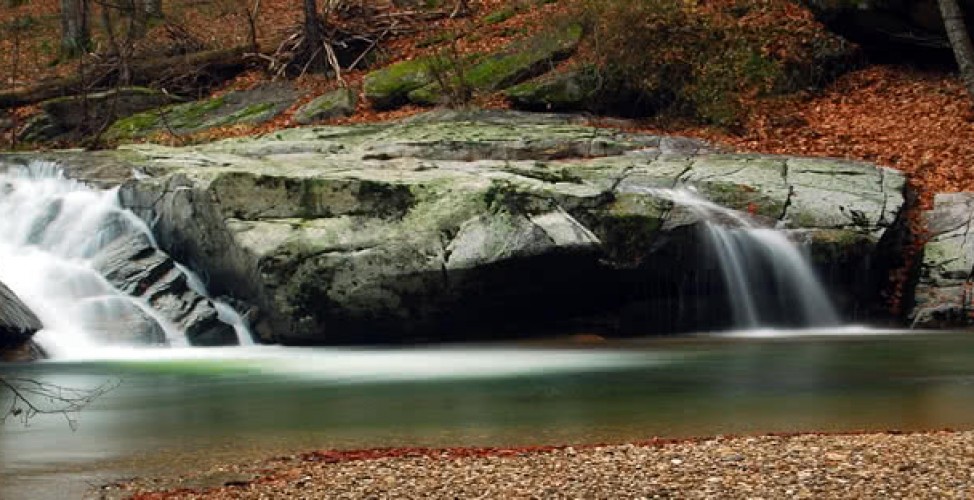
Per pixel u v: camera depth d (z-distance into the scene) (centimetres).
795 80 2400
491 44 2692
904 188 1909
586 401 1093
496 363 1418
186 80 2962
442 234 1611
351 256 1600
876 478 684
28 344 1537
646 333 1767
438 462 780
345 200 1656
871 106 2317
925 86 2347
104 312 1680
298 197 1667
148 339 1648
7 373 1376
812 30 2462
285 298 1619
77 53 3203
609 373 1302
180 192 1734
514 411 1038
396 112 2477
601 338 1697
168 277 1736
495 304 1653
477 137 2088
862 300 1795
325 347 1656
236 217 1666
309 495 693
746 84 2373
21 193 1978
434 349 1612
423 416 1021
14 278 1730
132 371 1384
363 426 974
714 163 1970
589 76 2408
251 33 3091
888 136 2183
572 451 806
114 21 3459
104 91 2823
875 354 1433
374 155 1986
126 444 915
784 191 1825
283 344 1680
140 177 1875
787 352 1475
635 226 1688
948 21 2156
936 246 1806
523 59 2523
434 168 1848
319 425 987
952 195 1900
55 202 1908
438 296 1616
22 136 2666
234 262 1683
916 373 1255
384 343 1681
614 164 1941
